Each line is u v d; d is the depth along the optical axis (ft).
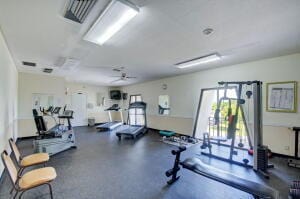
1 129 9.55
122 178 9.46
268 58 13.73
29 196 7.57
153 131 25.70
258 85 11.10
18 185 6.03
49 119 21.94
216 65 16.31
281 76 13.12
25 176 6.52
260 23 7.83
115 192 7.98
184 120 21.17
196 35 9.22
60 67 17.42
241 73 15.55
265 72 14.01
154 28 8.39
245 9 6.68
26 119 20.16
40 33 9.03
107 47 11.15
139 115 30.09
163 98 24.54
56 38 9.72
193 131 19.79
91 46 11.02
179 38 9.59
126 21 7.34
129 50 11.83
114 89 35.24
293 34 9.00
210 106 19.88
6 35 9.29
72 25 8.11
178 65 16.31
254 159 10.60
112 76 23.03
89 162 12.03
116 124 28.40
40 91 21.30
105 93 34.53
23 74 20.15
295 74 12.46
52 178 6.50
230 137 12.32
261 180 9.29
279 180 9.26
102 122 33.96
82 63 15.71
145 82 28.40
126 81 27.78
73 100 30.19
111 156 13.43
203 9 6.70
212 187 8.48
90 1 6.16
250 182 6.69
